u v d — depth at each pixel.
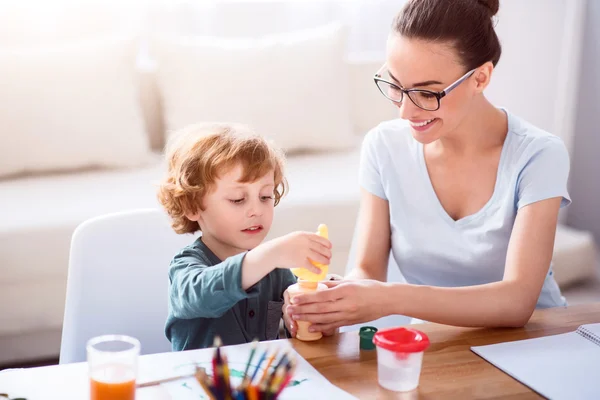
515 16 3.18
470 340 1.20
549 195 1.39
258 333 1.38
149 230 1.50
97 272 1.44
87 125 2.80
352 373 1.08
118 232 1.47
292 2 3.32
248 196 1.33
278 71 3.02
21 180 2.73
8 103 2.73
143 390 1.01
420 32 1.31
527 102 3.30
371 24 3.41
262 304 1.39
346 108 3.14
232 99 2.97
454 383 1.05
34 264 2.34
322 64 3.08
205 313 1.22
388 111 3.38
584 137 3.32
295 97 3.03
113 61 2.86
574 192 3.42
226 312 1.33
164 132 3.06
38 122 2.75
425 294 1.22
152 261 1.50
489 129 1.48
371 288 1.21
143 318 1.48
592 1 3.20
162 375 1.05
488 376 1.07
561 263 3.04
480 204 1.50
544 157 1.42
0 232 2.29
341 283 1.25
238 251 1.42
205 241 1.41
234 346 1.16
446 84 1.33
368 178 1.62
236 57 3.00
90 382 0.93
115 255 1.46
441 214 1.53
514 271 1.33
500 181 1.46
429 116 1.36
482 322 1.24
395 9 3.41
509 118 1.50
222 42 3.04
